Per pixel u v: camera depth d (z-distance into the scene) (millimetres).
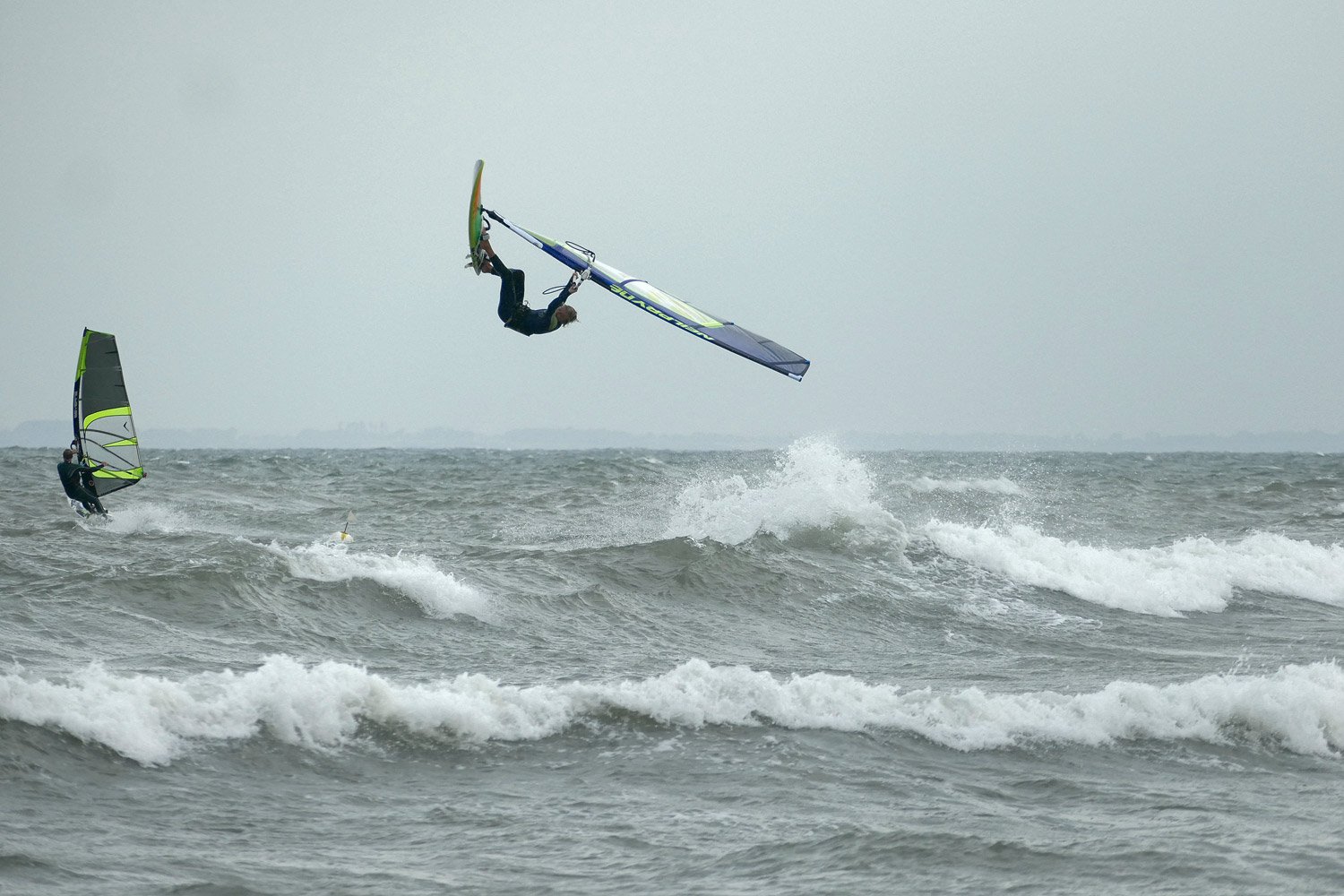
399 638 52469
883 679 49594
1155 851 28219
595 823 29688
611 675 47438
